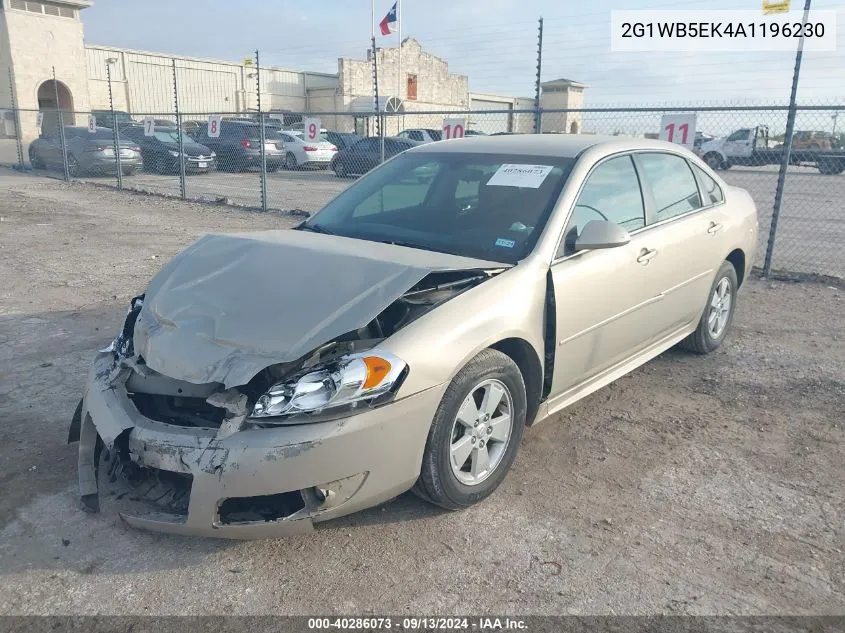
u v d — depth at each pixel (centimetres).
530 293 346
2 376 490
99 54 3628
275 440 271
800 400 471
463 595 277
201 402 303
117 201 1526
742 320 660
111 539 309
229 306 319
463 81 4794
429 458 308
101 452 332
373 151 2036
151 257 913
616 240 360
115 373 325
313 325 295
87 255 922
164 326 321
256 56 1327
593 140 444
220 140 2314
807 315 680
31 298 701
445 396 307
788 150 815
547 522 327
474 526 322
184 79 3969
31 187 1788
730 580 288
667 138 851
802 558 302
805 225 1340
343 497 286
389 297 302
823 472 377
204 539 310
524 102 4588
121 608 268
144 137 2150
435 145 484
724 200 543
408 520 326
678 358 551
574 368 388
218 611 267
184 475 283
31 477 357
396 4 2622
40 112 2184
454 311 316
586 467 378
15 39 3184
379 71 4375
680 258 464
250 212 1369
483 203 401
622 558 301
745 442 410
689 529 322
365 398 281
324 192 1745
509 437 348
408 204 429
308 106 4566
